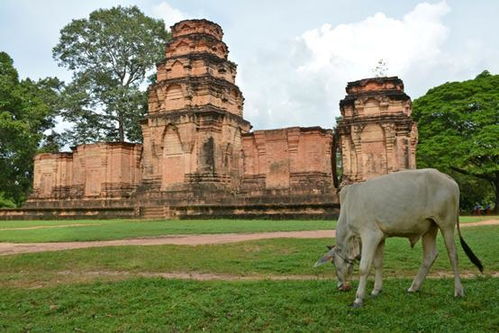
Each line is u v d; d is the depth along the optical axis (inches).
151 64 2048.5
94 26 2026.3
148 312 321.7
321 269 461.1
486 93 1585.9
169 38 2149.4
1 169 1881.2
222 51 1529.3
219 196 1304.1
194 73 1446.9
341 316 291.9
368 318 285.6
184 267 488.1
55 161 1726.1
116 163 1581.0
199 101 1414.9
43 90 2097.7
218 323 294.7
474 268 449.7
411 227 319.9
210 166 1363.2
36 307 346.6
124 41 2032.5
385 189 321.1
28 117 1870.1
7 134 1763.0
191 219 1216.8
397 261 480.7
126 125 2108.8
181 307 324.8
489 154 1446.9
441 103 1632.6
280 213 1123.3
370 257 313.9
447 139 1553.9
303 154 1309.1
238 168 1455.5
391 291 343.9
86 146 1643.7
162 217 1270.9
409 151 1210.0
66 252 567.2
